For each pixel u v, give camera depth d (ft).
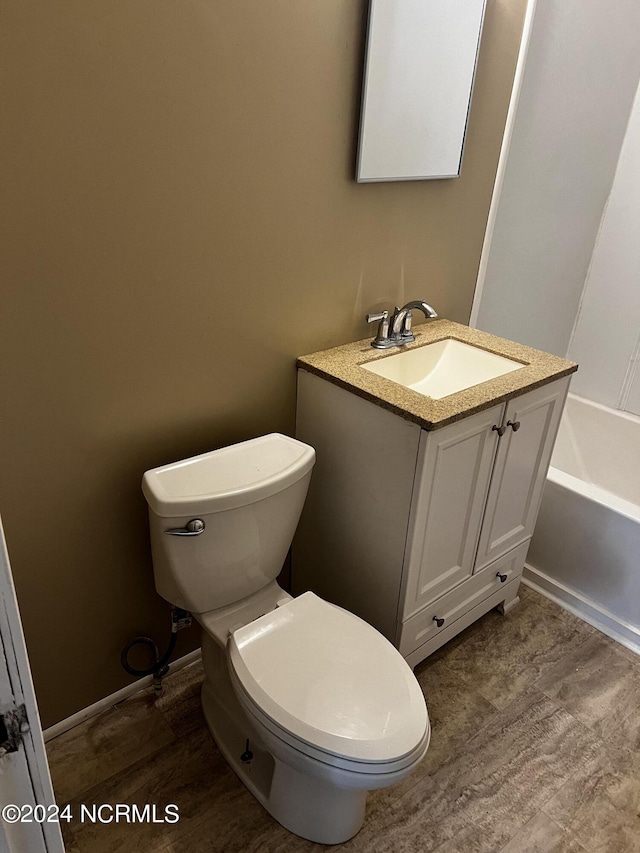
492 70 6.02
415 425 4.91
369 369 5.95
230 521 4.82
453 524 5.72
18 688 2.07
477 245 7.01
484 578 6.61
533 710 6.13
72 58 3.72
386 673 4.64
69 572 5.13
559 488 7.08
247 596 5.46
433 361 6.57
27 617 5.05
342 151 5.27
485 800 5.32
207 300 4.98
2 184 3.74
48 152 3.84
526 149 7.11
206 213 4.67
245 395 5.64
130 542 5.41
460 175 6.32
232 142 4.59
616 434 9.05
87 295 4.34
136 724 5.82
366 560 5.92
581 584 7.27
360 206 5.65
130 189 4.24
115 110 3.99
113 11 3.76
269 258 5.22
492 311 8.00
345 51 4.89
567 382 6.07
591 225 8.59
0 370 4.17
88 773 5.40
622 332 8.82
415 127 5.57
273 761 5.28
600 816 5.23
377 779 4.14
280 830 5.05
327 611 5.11
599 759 5.69
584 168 7.96
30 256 4.00
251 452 5.25
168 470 4.90
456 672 6.52
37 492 4.68
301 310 5.67
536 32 6.44
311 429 6.01
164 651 6.18
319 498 6.20
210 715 5.77
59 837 2.47
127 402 4.88
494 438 5.58
